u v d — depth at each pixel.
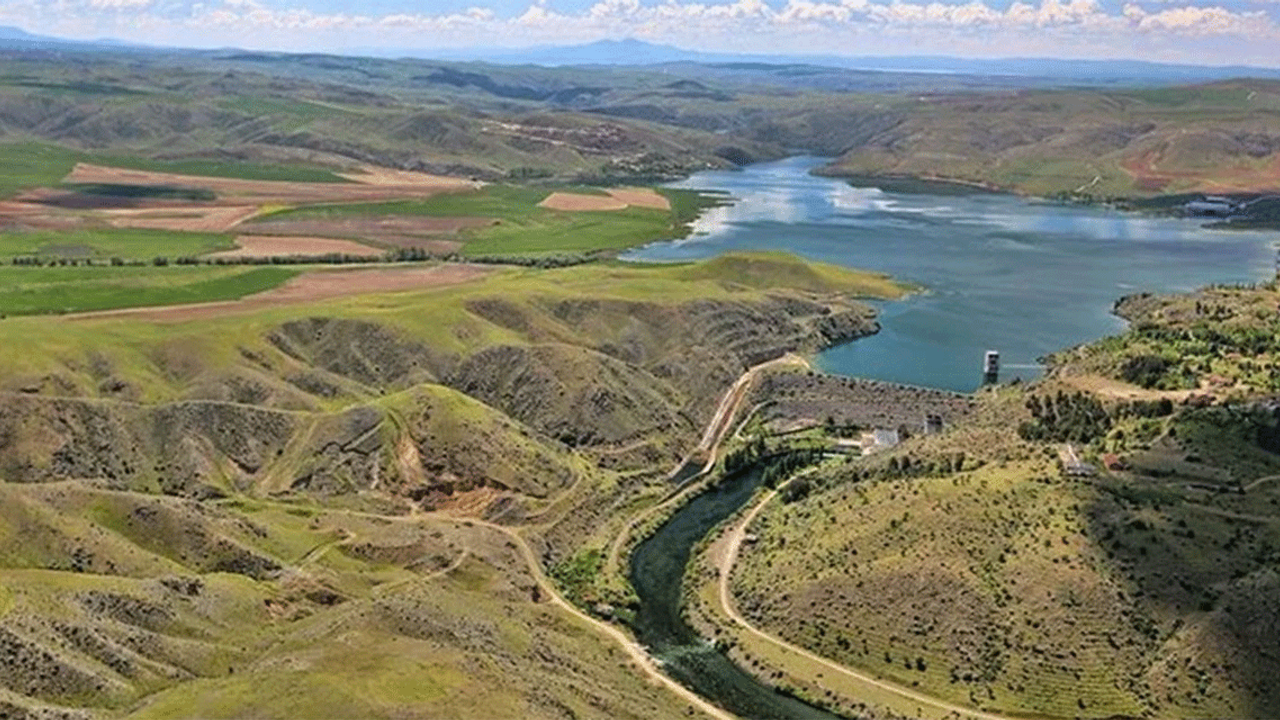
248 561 150.62
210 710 105.00
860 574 152.75
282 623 139.00
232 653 126.88
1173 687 131.62
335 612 136.62
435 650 119.75
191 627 130.00
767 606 155.00
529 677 122.12
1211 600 138.12
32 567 138.12
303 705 104.69
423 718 104.44
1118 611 139.62
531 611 154.00
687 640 151.62
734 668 144.75
